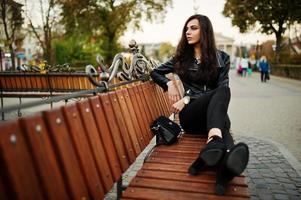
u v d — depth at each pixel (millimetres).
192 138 3480
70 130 1868
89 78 2490
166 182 2330
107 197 3656
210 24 3613
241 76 36781
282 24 38281
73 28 34344
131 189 2223
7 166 1323
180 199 2084
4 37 23406
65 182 1712
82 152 1941
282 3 35469
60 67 11859
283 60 38094
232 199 2096
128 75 3586
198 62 3598
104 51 37875
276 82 25328
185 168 2590
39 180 1506
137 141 2977
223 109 2807
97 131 2227
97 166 2092
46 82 9641
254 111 10250
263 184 3936
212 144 2381
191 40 3586
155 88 4324
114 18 35469
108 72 2791
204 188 2240
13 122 1432
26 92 9906
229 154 2174
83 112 2092
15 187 1339
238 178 2402
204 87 3578
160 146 3201
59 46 36062
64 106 1886
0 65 25516
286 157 5004
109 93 2660
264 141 6109
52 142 1682
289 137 6539
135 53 4125
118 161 2451
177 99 3588
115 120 2600
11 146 1370
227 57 3617
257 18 38250
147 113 3553
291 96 14734
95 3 34250
